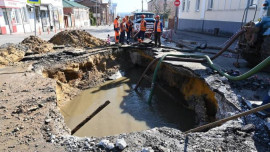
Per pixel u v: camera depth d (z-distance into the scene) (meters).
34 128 3.70
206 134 3.42
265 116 3.76
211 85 5.31
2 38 15.23
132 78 10.16
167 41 14.05
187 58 7.40
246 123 3.69
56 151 3.09
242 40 6.92
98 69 9.80
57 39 11.92
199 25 19.92
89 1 53.97
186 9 22.98
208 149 3.02
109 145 3.11
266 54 6.09
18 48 8.52
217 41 13.45
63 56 8.77
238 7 14.23
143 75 8.63
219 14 16.56
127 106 7.32
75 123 6.12
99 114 6.69
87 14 45.91
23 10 21.33
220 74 6.04
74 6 37.28
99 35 19.77
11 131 3.59
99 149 3.09
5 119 3.97
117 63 10.81
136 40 14.88
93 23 49.97
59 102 6.88
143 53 10.85
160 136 3.43
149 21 15.52
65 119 6.28
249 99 4.69
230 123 3.71
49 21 27.25
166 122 6.33
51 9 27.67
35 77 6.37
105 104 4.19
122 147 3.07
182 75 7.67
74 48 10.49
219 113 4.80
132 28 15.44
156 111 7.01
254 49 6.49
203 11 18.91
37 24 24.09
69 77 8.23
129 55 11.46
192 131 3.63
